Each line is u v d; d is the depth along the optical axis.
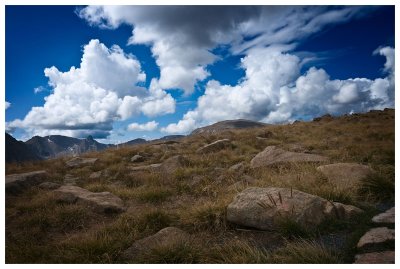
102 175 12.62
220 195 8.48
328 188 7.28
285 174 9.11
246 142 17.42
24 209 8.40
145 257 5.34
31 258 5.64
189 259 5.23
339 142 15.23
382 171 8.91
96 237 5.91
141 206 8.65
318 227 5.70
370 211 6.35
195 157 14.19
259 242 5.66
